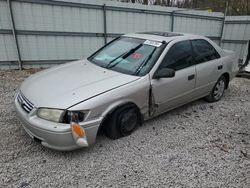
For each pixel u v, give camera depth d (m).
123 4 8.00
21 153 2.83
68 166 2.65
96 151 2.94
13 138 3.14
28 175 2.48
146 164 2.75
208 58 4.30
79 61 4.04
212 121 3.97
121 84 3.03
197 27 9.83
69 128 2.57
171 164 2.77
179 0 16.33
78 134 2.60
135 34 4.20
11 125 3.50
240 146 3.24
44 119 2.64
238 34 9.64
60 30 7.37
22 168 2.58
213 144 3.25
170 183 2.47
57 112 2.59
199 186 2.45
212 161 2.87
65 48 7.65
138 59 3.53
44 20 7.05
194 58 4.00
